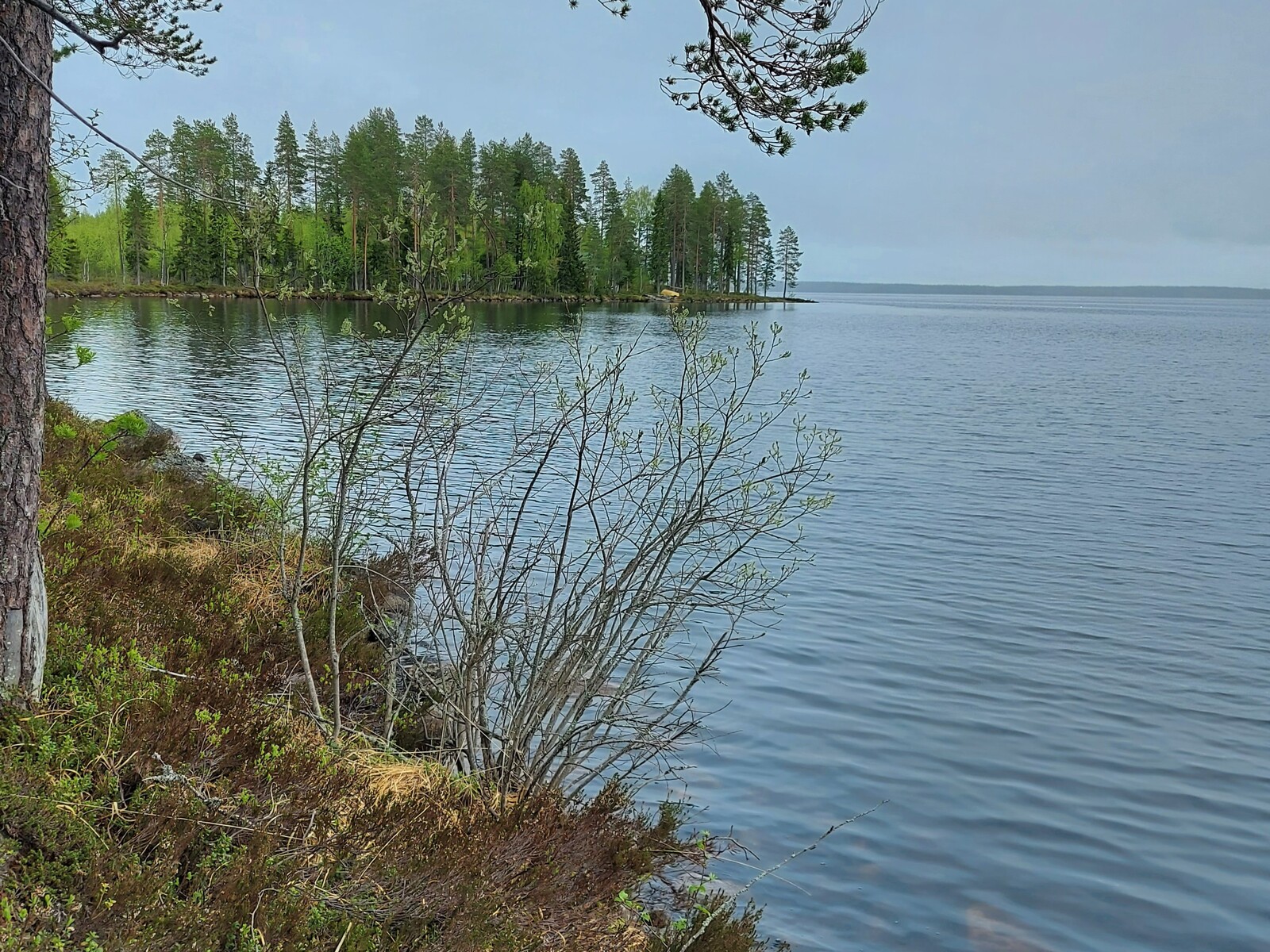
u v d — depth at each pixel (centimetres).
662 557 604
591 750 619
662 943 464
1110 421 3070
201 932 332
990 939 546
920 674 955
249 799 441
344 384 657
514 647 664
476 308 7056
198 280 7844
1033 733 830
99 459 1084
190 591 781
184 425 2159
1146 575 1337
